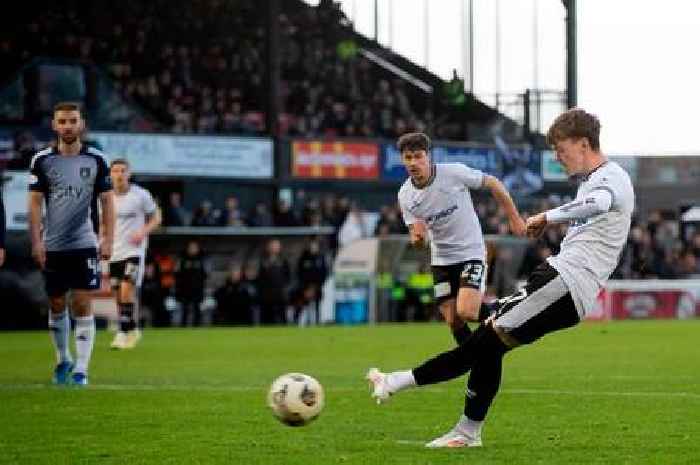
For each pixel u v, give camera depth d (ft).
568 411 90.27
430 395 101.45
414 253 270.26
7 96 271.49
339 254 269.64
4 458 69.00
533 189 303.07
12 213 247.29
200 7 319.88
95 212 114.32
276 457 68.49
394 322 269.23
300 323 261.85
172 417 87.61
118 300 169.48
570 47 296.71
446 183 115.65
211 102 301.02
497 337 69.87
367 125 312.09
